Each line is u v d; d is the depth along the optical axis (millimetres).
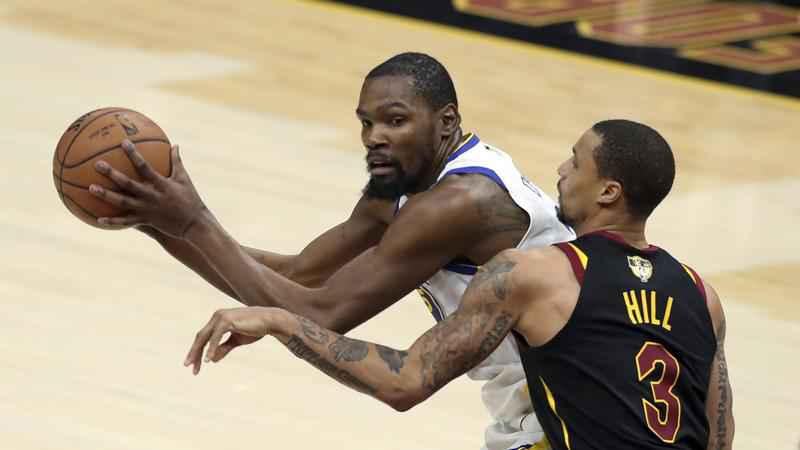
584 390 10250
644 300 10398
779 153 29219
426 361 10320
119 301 19000
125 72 30203
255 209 23000
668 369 10320
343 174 25219
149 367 17125
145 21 34625
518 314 10352
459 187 11461
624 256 10555
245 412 16250
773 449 16594
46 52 31094
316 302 11266
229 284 11359
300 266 13117
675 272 10711
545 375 10438
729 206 25500
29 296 18891
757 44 37219
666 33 37531
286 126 27688
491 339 10375
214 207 22859
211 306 19156
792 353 19438
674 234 23719
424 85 11477
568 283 10320
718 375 10930
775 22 39312
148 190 10703
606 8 39594
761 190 26641
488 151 11906
